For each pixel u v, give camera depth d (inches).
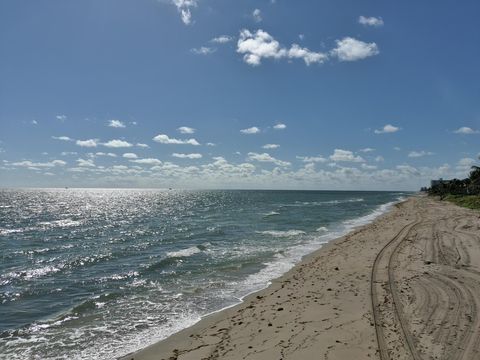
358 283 568.7
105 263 893.2
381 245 900.6
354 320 410.9
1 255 1038.4
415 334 363.9
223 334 405.7
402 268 645.3
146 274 740.7
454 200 2812.5
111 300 569.3
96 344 406.3
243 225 1658.5
